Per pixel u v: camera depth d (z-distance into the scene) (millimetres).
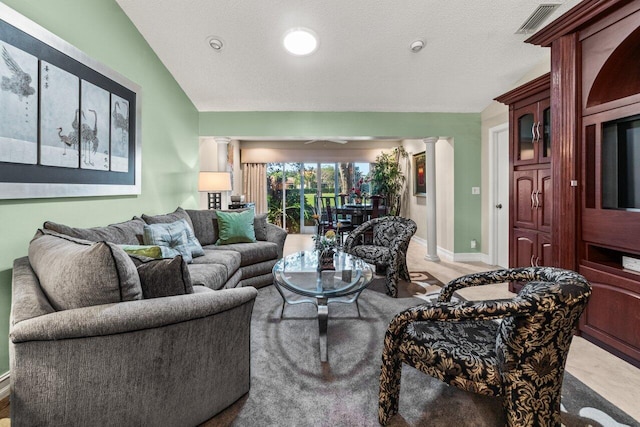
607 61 1835
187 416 1232
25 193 1665
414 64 3256
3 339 1571
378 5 2469
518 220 2990
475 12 2533
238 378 1437
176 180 3615
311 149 7098
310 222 7359
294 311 2592
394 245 3053
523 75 3477
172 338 1157
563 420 1339
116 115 2439
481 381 1139
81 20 2104
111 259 1076
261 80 3568
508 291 3070
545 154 2670
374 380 1634
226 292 1364
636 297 1737
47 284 1145
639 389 1555
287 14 2580
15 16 1587
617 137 1826
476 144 4426
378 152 7191
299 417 1357
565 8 2471
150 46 2996
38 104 1733
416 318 1208
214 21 2676
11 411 1012
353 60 3184
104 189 2307
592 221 1960
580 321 2082
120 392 1082
